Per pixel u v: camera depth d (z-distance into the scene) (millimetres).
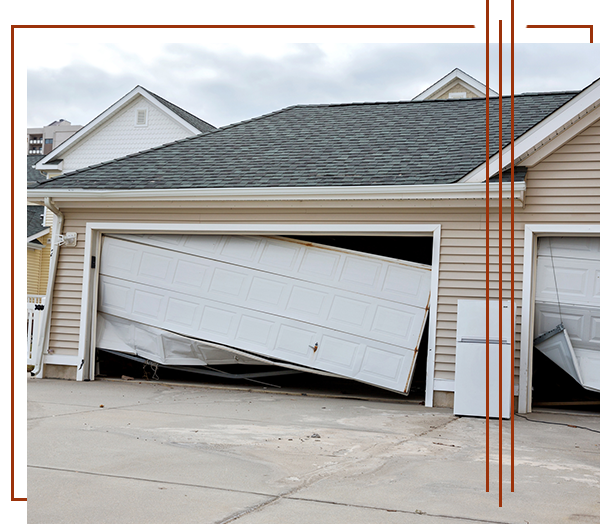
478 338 7965
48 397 8281
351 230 9328
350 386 10930
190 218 10125
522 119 10766
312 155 10781
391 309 9203
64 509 3588
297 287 9664
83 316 10453
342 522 3514
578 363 8539
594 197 8422
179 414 7230
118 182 10547
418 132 11234
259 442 5719
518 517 3688
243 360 10125
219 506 3738
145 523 3396
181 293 10211
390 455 5367
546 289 8734
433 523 3545
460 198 8695
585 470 5008
